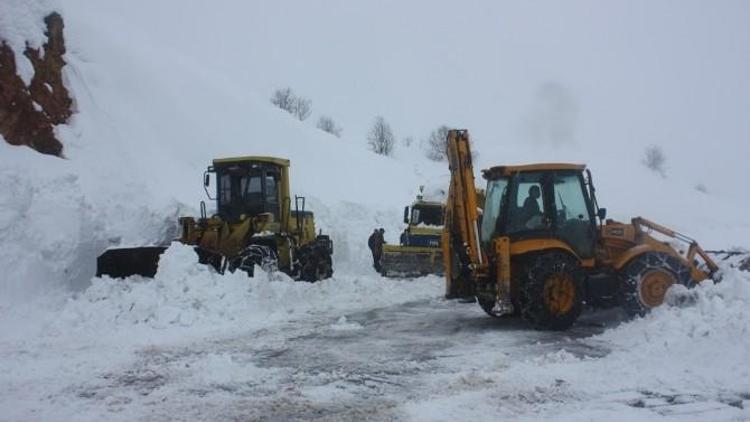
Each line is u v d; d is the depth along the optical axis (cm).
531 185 982
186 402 575
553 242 948
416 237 1888
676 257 962
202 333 912
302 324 999
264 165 1509
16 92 1748
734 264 1127
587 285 958
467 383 620
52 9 2072
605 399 555
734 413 505
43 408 558
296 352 788
